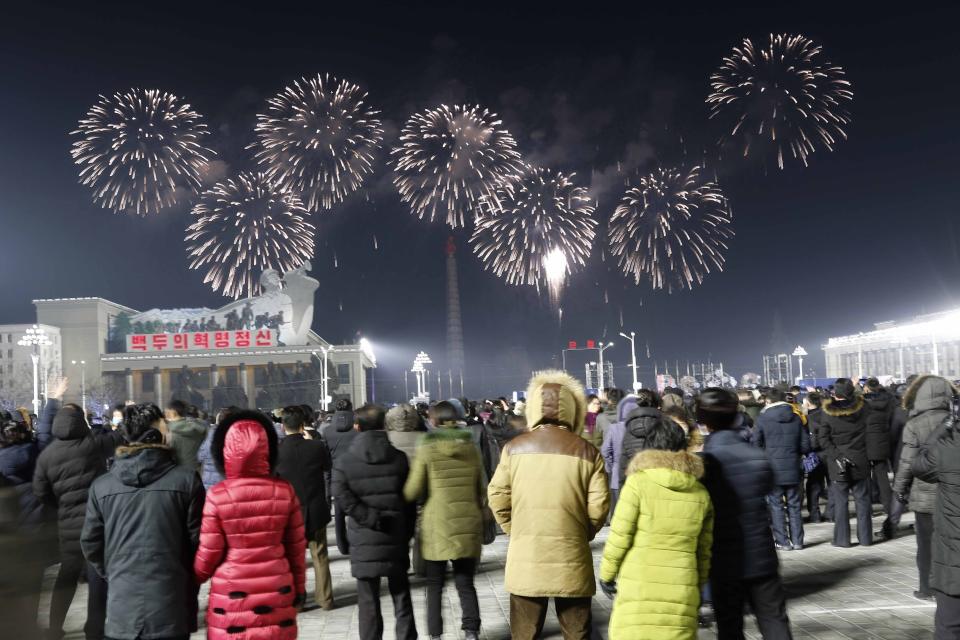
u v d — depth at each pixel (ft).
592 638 21.81
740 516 18.45
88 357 390.01
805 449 37.14
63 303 392.68
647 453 17.35
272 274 403.54
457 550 23.58
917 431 25.17
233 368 385.91
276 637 15.92
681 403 31.40
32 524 16.01
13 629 14.93
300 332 400.47
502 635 25.64
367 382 557.74
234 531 15.99
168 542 16.66
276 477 17.03
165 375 386.73
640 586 16.66
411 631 23.47
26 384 352.49
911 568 32.78
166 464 17.08
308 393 376.27
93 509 16.90
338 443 38.88
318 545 30.01
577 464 18.11
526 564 17.92
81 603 31.58
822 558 35.14
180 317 404.57
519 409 41.60
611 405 45.29
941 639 19.35
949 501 19.10
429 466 23.88
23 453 26.43
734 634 18.61
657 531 16.76
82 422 24.63
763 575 18.35
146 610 16.24
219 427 16.88
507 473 18.54
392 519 23.13
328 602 30.01
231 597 15.83
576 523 18.10
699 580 17.12
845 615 26.30
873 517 46.80
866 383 41.55
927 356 336.90
